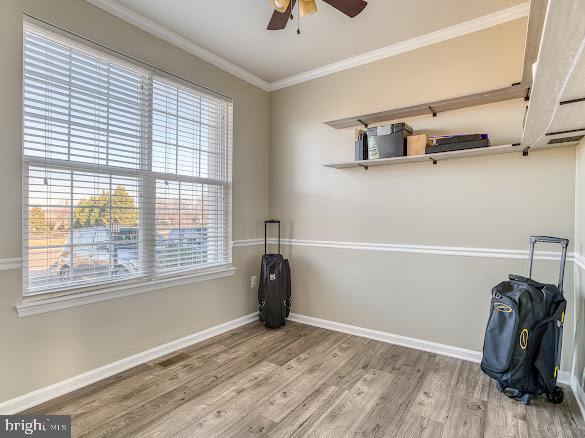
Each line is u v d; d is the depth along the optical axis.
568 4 0.79
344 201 3.25
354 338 3.10
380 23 2.58
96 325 2.30
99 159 2.32
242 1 2.33
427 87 2.79
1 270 1.88
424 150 2.61
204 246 3.10
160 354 2.69
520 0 2.32
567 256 2.30
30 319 2.00
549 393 2.04
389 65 2.98
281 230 3.67
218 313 3.20
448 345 2.73
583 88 1.25
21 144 1.95
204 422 1.86
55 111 2.10
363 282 3.14
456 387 2.23
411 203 2.89
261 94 3.67
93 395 2.12
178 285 2.83
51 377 2.08
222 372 2.43
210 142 3.15
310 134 3.46
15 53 1.92
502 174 2.51
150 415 1.92
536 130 1.85
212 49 3.00
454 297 2.71
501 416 1.92
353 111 3.18
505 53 2.48
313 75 3.42
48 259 2.10
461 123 2.68
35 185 2.03
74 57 2.20
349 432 1.79
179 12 2.46
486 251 2.57
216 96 3.15
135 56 2.50
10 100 1.90
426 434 1.78
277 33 2.74
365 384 2.27
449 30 2.66
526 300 2.04
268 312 3.33
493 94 2.40
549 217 2.36
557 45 0.97
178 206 2.86
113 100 2.40
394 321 2.98
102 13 2.31
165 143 2.74
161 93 2.71
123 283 2.46
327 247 3.36
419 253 2.86
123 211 2.48
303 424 1.85
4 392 1.90
